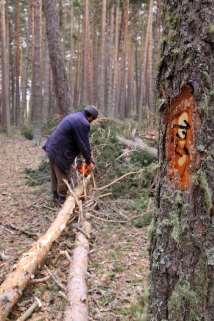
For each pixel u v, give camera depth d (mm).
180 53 2182
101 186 7422
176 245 2258
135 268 4367
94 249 4953
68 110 10352
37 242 4645
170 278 2303
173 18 2215
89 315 3457
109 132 8586
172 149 2268
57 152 6824
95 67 31172
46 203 7043
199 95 2131
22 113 25422
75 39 34031
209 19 2094
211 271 2158
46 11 10352
